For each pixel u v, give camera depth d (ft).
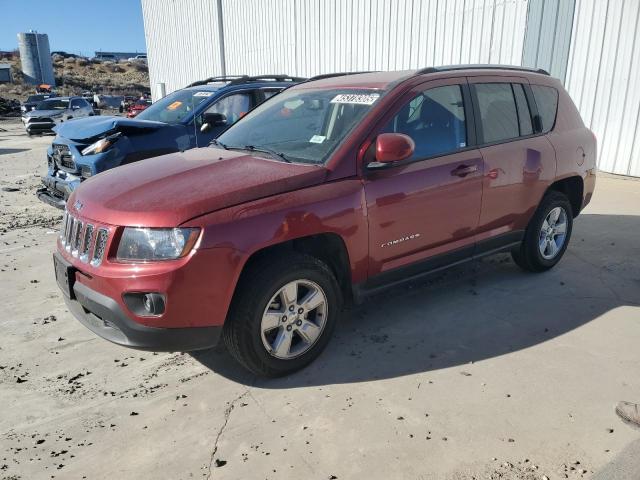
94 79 244.01
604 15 28.89
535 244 15.90
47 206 27.40
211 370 11.69
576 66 30.66
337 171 11.43
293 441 9.29
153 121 23.41
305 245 11.77
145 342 9.93
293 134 13.30
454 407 10.11
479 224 14.10
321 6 49.21
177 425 9.82
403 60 41.50
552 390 10.59
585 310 14.05
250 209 10.21
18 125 99.66
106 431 9.72
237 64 65.67
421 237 12.84
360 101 12.78
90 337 13.35
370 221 11.71
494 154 14.02
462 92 13.82
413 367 11.53
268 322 10.71
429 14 38.58
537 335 12.80
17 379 11.46
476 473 8.43
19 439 9.55
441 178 12.83
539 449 8.95
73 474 8.66
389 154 11.19
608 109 29.71
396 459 8.78
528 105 15.40
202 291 9.79
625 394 10.42
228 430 9.64
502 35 33.88
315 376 11.30
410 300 14.92
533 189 15.17
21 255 19.48
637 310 13.98
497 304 14.52
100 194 11.19
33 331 13.66
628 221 21.72
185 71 78.84
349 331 13.20
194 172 11.62
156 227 9.75
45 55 214.28
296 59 54.24
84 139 20.62
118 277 9.76
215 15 67.26
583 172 16.80
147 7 86.63
